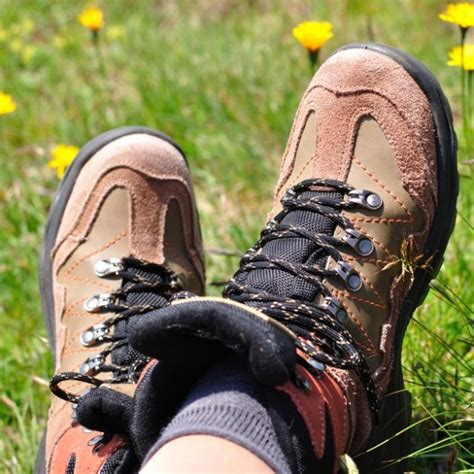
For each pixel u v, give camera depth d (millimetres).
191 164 3162
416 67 2043
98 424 1652
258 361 1377
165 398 1507
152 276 2197
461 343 2133
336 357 1642
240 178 3025
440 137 2012
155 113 3344
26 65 4012
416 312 2211
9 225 3025
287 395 1470
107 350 1969
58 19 4395
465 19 2064
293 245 1826
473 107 3084
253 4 4223
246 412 1408
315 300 1748
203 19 4215
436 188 1990
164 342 1426
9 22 4359
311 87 2102
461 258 2277
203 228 2809
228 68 3557
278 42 3738
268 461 1351
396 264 1883
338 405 1605
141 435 1524
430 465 2004
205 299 1438
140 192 2299
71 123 3416
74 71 3898
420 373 2072
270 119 3189
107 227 2285
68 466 1758
